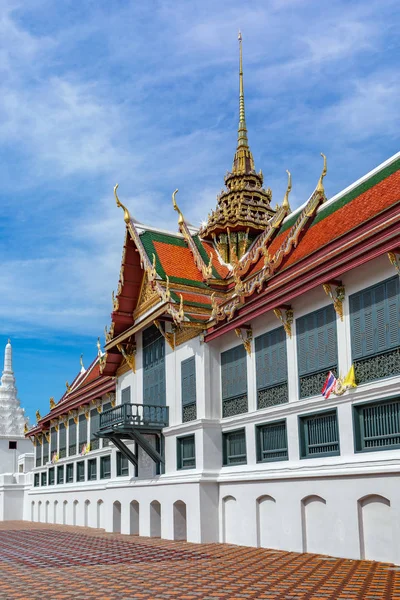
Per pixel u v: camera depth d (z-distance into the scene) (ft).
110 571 55.11
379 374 56.70
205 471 77.71
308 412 64.69
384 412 56.44
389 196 66.49
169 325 90.02
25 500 172.04
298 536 63.82
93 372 144.77
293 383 67.36
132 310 101.55
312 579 46.34
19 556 69.82
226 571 52.24
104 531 106.22
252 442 73.31
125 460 103.40
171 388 88.84
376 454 55.98
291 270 72.33
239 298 74.74
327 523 60.34
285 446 68.80
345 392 59.47
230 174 109.91
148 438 92.94
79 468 133.90
